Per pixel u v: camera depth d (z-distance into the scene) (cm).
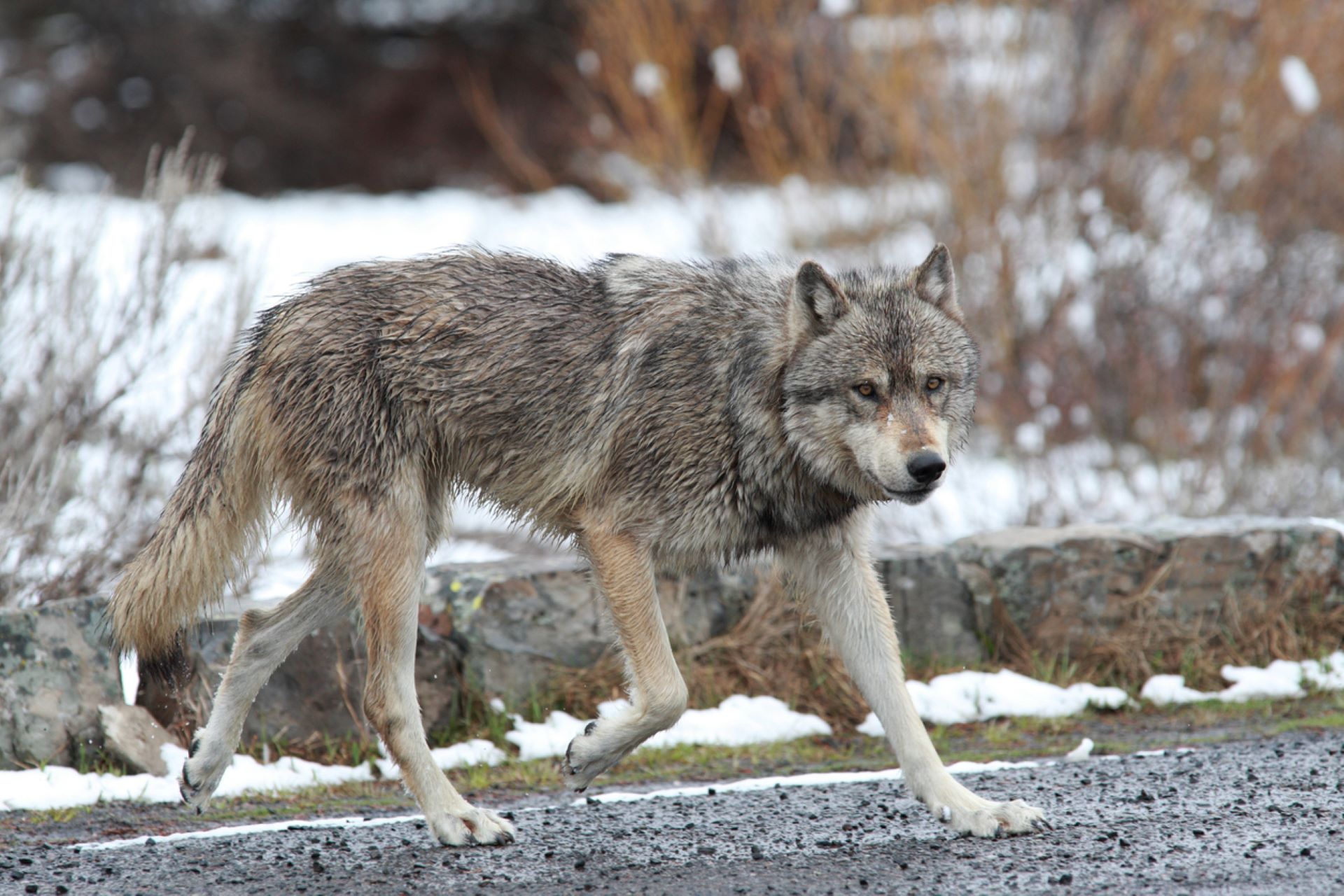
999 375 1773
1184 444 1666
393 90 3662
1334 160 1898
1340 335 1689
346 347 831
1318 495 1536
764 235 2073
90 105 3634
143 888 684
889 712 808
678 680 802
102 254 2028
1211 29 1995
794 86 2125
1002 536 1214
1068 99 1986
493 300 859
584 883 684
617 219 2659
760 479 831
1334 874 655
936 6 2003
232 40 3747
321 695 1004
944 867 693
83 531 1185
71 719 932
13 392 1241
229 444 850
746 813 824
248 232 2856
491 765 994
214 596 859
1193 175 1933
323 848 762
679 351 834
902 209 1981
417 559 832
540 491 864
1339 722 1033
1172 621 1185
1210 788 832
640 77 2088
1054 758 980
